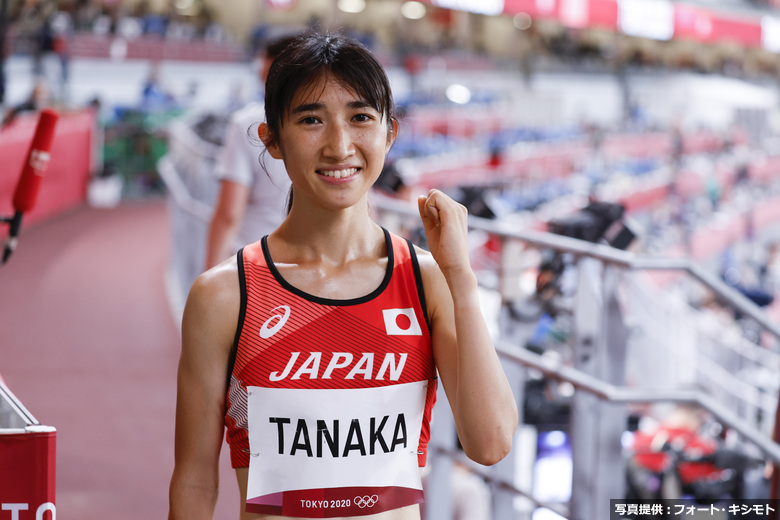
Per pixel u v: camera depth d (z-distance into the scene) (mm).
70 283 7367
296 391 1214
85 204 12273
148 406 4348
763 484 3268
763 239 15773
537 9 17125
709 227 13031
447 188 10938
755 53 41500
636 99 29562
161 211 12109
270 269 1245
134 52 16859
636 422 4090
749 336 6648
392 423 1243
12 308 6418
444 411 2893
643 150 20359
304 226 1261
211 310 1229
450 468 2912
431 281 1284
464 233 1246
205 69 18156
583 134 19266
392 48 24766
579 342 2510
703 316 5613
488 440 1219
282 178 2805
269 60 2658
